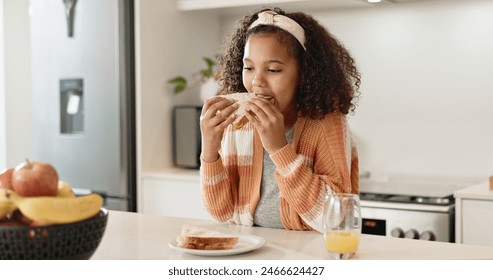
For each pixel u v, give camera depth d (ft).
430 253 4.56
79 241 3.86
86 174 11.48
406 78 10.83
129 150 11.17
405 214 8.95
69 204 3.79
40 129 11.94
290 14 5.76
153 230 5.44
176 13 11.61
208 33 12.42
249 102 5.28
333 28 11.35
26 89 13.14
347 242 4.33
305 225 5.49
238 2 10.87
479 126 10.32
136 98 11.08
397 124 10.96
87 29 11.28
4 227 3.69
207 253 4.43
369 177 11.19
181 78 11.50
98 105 11.25
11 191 3.81
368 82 11.13
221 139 5.69
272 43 5.38
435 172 10.69
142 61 10.93
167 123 11.63
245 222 5.81
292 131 5.81
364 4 10.80
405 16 10.77
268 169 5.71
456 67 10.44
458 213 8.62
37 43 11.84
